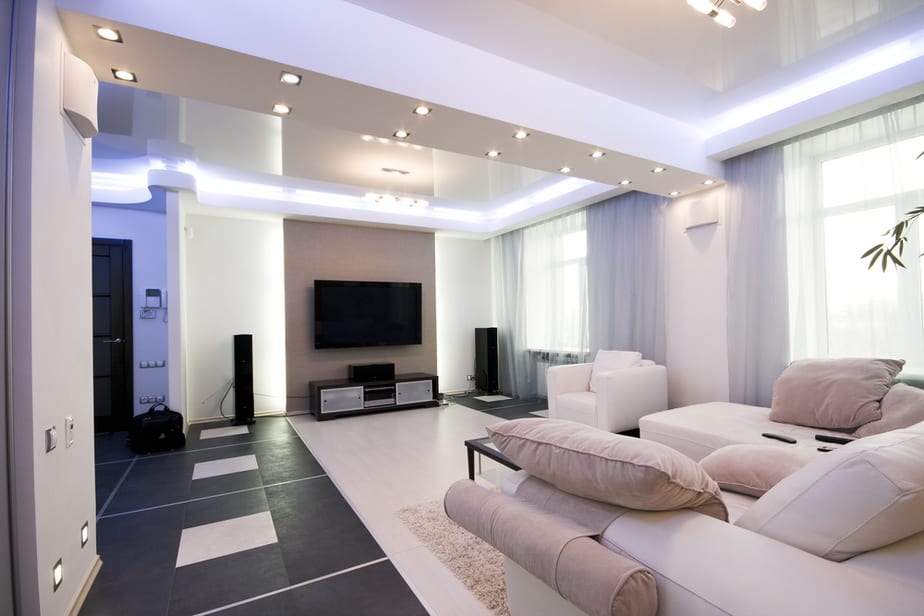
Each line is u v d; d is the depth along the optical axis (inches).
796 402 106.1
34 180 55.2
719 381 148.6
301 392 209.6
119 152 145.7
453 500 53.4
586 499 44.8
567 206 197.8
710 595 30.3
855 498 32.3
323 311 209.9
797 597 27.7
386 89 86.0
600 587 32.6
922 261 104.1
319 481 119.3
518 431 48.8
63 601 62.6
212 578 74.2
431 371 242.4
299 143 138.2
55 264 61.2
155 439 149.6
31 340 54.1
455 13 85.3
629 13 84.2
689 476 37.9
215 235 204.2
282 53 76.3
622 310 180.5
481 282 271.7
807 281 124.1
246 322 209.0
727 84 112.8
